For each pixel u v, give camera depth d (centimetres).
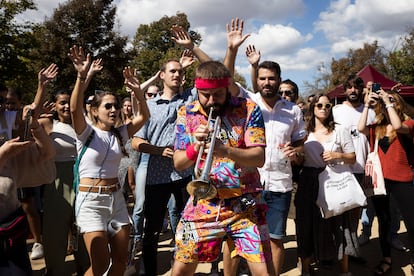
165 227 611
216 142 241
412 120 420
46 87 308
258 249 254
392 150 423
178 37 383
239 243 260
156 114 421
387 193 434
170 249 526
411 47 2480
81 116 326
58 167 399
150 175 411
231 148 244
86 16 2383
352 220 424
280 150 381
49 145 295
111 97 343
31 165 289
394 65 2569
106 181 330
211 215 258
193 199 256
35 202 510
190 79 2317
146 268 411
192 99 429
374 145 445
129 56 2527
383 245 447
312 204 414
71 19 2373
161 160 413
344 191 397
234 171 259
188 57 465
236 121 259
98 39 2425
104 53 2433
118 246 335
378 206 451
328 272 454
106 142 335
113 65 2452
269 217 381
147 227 413
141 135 418
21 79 1894
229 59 357
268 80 374
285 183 383
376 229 606
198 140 239
